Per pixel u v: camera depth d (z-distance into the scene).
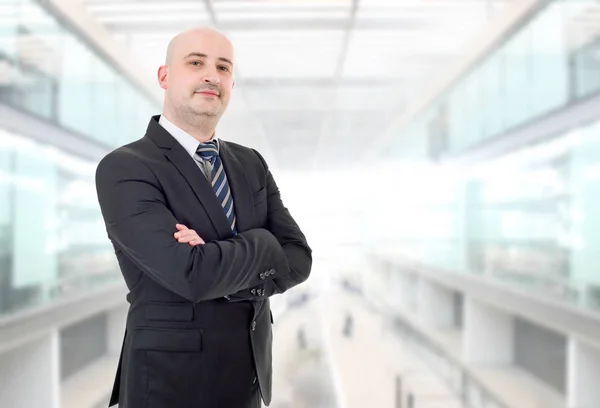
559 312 4.61
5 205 5.39
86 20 6.10
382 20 6.92
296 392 6.64
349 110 13.58
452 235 10.14
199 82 1.56
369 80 10.21
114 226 1.47
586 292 4.90
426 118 11.95
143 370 1.47
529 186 6.68
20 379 5.15
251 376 1.55
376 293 16.14
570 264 5.53
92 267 7.02
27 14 5.25
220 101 1.60
